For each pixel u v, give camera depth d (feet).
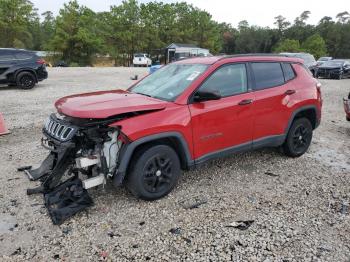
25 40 219.82
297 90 17.60
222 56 15.75
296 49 298.97
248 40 351.67
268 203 13.34
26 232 11.20
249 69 15.94
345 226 11.73
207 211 12.66
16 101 36.50
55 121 12.99
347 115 24.89
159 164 13.17
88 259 9.92
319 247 10.50
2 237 10.91
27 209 12.60
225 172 16.39
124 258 9.97
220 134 14.57
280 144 17.56
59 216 11.68
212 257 10.00
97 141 12.02
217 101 14.38
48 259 9.91
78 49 199.72
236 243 10.69
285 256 10.05
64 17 194.70
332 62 78.48
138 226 11.64
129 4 210.59
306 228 11.55
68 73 79.87
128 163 12.44
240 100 15.07
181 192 14.20
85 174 12.62
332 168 17.31
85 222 11.82
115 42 217.77
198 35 238.27
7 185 14.58
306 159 18.58
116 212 12.51
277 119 16.76
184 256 10.05
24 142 21.18
